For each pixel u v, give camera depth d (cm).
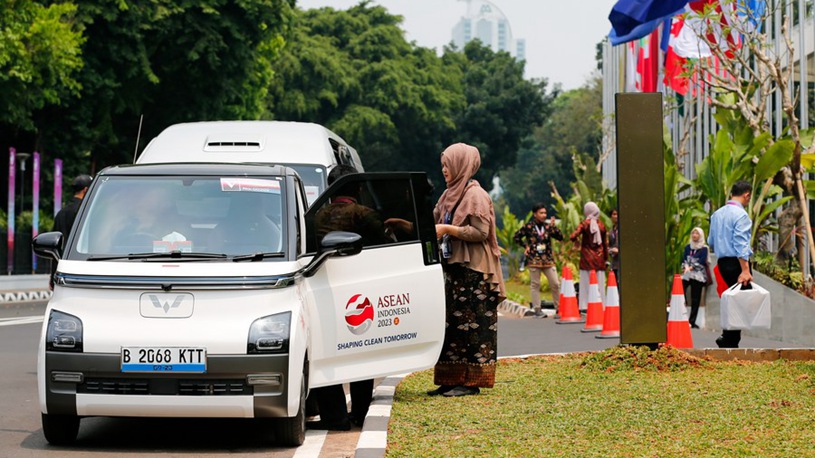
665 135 2523
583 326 2280
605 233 2566
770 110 2423
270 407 927
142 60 4650
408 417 1014
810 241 2008
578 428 959
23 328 2214
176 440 998
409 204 1085
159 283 934
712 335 2014
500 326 2298
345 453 934
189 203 1020
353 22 9756
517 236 2627
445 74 10125
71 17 4288
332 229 1058
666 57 2806
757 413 1024
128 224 1001
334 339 1023
